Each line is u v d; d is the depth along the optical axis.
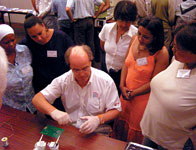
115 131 2.14
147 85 1.76
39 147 1.17
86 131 1.33
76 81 1.50
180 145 1.31
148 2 3.26
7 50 1.68
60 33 1.97
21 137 1.33
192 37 1.03
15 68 1.78
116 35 2.18
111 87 1.54
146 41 1.61
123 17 1.93
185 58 1.11
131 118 1.95
